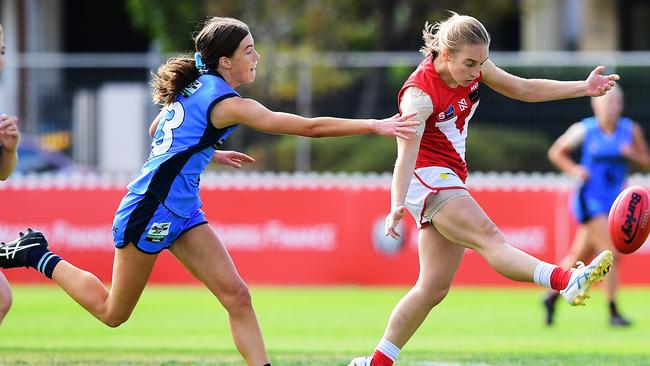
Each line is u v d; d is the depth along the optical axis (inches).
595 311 1589.6
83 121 2161.7
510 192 1909.4
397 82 2097.7
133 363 989.2
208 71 787.4
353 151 2108.8
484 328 1382.9
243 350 786.2
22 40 3417.8
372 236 1931.6
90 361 1003.3
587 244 1443.2
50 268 828.0
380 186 1932.8
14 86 2149.4
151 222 770.2
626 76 2059.5
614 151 1434.5
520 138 2066.9
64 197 1947.6
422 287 837.2
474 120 2080.5
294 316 1513.3
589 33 3516.2
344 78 2110.0
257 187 1940.2
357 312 1565.0
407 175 789.9
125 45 4121.6
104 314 816.3
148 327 1395.2
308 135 753.6
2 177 823.1
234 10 2711.6
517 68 2092.8
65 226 1946.4
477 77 827.4
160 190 768.9
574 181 1946.4
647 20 3479.3
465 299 1758.1
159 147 780.6
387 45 2992.1
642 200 834.8
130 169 2150.6
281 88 2140.7
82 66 2160.4
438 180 818.8
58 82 2159.2
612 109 1437.0
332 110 2111.2
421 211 826.8
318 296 1786.4
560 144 1464.1
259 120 755.4
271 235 1939.0
